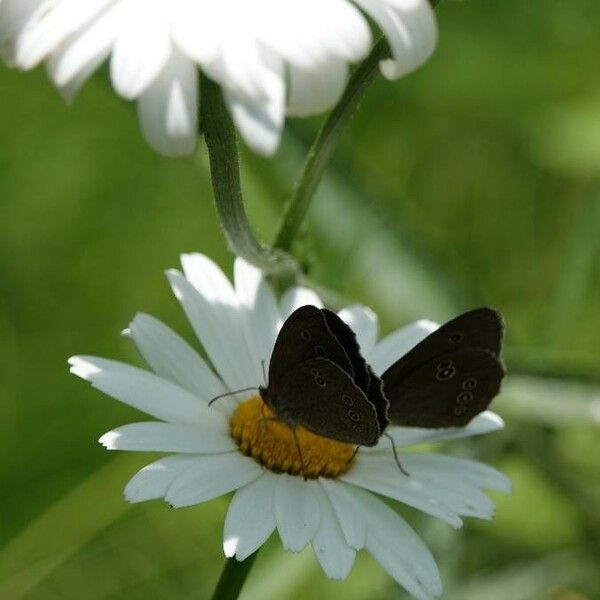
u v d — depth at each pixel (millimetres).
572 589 560
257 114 454
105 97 613
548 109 606
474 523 561
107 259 613
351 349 475
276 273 498
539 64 608
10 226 615
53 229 615
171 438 476
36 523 576
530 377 539
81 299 612
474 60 609
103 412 601
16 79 615
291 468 479
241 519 471
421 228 553
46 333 610
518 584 553
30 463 599
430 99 610
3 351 607
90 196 615
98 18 457
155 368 485
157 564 581
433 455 488
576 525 560
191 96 455
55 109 616
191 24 454
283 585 542
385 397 475
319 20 458
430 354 480
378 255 552
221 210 481
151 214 613
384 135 613
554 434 549
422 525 538
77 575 579
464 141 610
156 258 611
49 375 606
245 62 454
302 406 478
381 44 490
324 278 554
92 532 576
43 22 459
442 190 612
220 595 479
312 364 472
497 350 481
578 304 569
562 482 553
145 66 455
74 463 599
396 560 473
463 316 477
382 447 488
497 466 554
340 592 557
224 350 490
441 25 611
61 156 617
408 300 550
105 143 616
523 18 611
